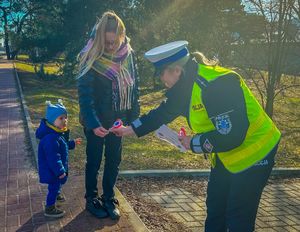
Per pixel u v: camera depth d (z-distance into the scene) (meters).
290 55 10.56
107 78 3.92
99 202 4.35
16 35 24.41
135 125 3.19
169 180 5.96
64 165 4.22
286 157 8.19
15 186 5.19
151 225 4.39
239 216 2.88
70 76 21.56
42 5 24.80
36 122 9.54
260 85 16.73
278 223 4.77
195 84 2.79
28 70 31.42
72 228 4.02
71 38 21.88
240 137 2.67
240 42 11.86
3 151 6.94
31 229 3.99
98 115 4.03
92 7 21.27
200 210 4.92
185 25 19.73
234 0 16.42
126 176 5.93
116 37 3.79
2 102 13.20
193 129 2.99
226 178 3.12
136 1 21.59
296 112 15.22
